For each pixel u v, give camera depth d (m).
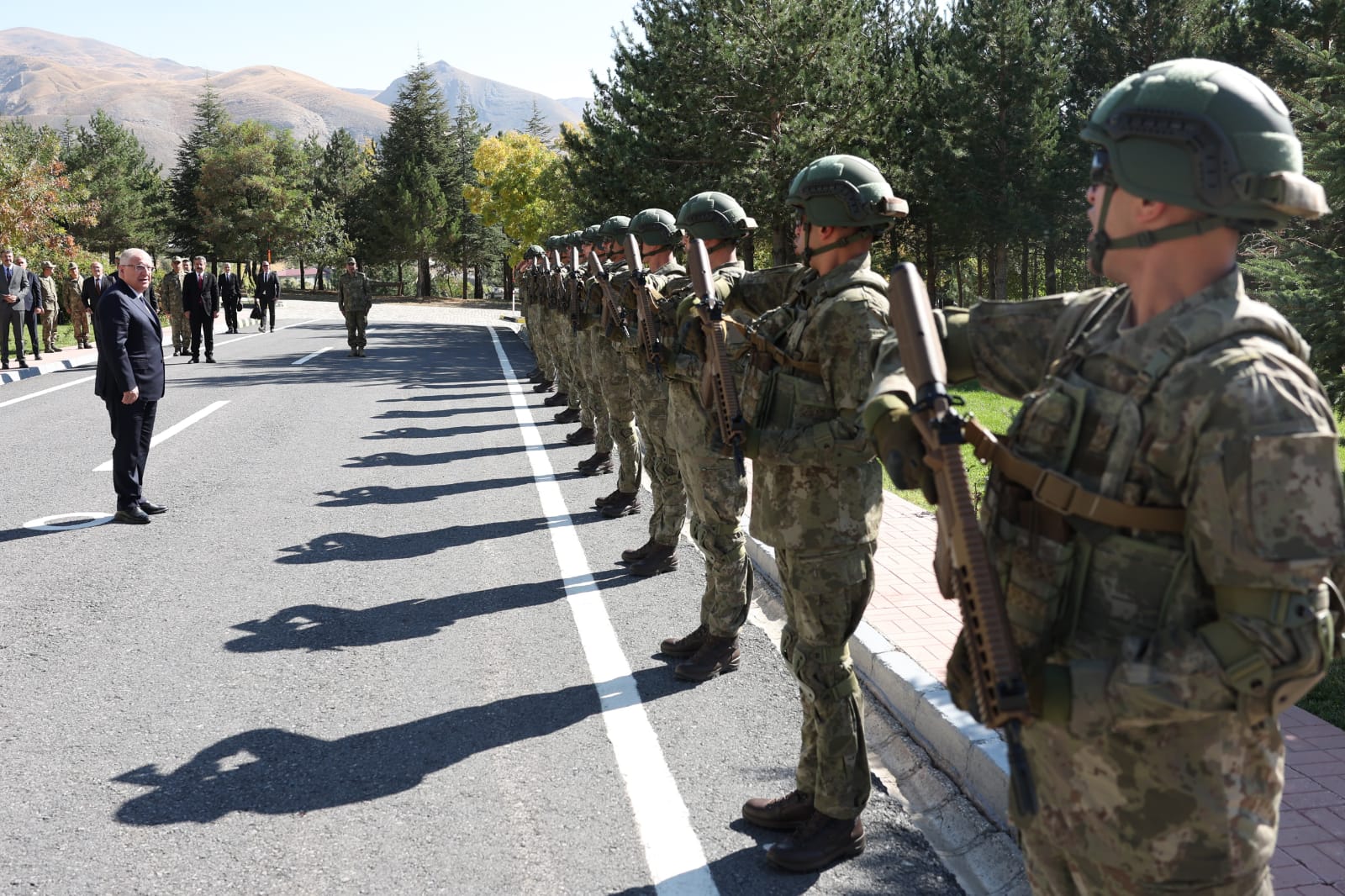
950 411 1.70
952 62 30.94
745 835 3.27
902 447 1.80
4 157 26.17
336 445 10.03
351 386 14.88
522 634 5.02
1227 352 1.47
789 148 22.20
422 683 4.41
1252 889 1.61
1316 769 3.46
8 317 16.16
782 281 3.90
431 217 70.19
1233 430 1.43
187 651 4.73
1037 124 29.81
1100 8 32.97
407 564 6.14
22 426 10.79
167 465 8.91
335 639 4.91
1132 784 1.58
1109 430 1.58
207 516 7.18
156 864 3.06
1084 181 30.27
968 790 3.49
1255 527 1.39
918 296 1.80
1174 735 1.56
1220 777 1.56
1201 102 1.51
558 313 11.19
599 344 7.17
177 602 5.39
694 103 23.19
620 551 6.47
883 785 3.63
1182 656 1.44
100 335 6.82
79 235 67.69
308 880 2.99
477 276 78.62
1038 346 1.87
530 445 10.16
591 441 10.16
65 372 16.42
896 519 6.91
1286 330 1.51
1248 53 26.84
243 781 3.56
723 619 4.52
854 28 24.08
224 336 25.22
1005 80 30.28
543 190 55.47
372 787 3.54
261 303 28.05
